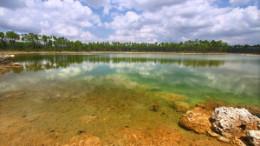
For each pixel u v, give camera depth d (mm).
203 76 14664
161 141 4297
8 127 4859
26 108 6457
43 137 4371
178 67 21250
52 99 7660
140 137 4473
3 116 5633
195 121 5246
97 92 9102
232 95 8898
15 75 13820
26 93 8570
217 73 16438
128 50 129375
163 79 13156
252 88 10438
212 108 6891
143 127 5078
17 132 4590
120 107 6816
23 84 10594
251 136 4070
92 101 7512
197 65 23938
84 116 5785
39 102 7199
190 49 114125
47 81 11695
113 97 8227
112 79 12906
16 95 8172
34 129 4785
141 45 125125
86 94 8664
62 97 8016
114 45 119500
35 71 16281
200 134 4719
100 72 16453
